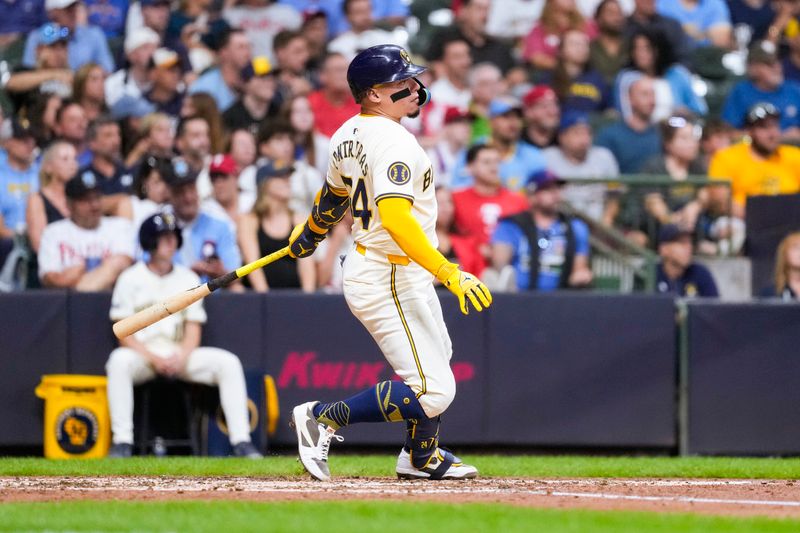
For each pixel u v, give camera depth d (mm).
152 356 28156
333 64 38719
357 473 21641
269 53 42250
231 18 41938
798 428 31062
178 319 28953
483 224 34781
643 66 42969
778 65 43688
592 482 20547
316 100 39219
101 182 34094
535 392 30438
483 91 40969
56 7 39656
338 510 15188
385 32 44469
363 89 18203
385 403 18938
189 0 41312
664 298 30875
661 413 30797
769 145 38969
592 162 39500
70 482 19938
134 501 16656
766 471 23297
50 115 35594
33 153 35281
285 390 29984
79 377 28531
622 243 34844
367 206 18172
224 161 32844
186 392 28984
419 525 13805
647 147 40344
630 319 30781
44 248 32094
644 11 44469
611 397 30641
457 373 30188
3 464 23703
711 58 46094
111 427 28172
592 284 34406
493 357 30328
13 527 14109
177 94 38625
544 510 15367
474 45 42469
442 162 38438
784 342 31078
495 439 30297
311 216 19406
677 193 36094
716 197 36156
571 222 34281
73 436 28266
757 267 34156
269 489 18547
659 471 23078
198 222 32250
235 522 14172
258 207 32656
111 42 40969
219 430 28906
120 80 38500
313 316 30141
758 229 34219
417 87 18531
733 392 30906
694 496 18266
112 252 32500
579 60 42438
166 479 20516
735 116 43812
